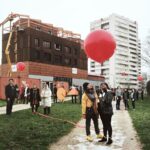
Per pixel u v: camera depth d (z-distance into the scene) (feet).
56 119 49.24
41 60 182.50
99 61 38.81
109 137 28.76
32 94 61.05
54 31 208.23
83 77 223.30
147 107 89.15
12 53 181.06
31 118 49.88
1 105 87.45
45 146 27.02
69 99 136.15
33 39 177.68
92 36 37.40
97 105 30.68
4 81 127.54
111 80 496.23
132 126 42.88
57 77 194.80
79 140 30.86
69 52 209.56
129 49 529.04
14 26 182.91
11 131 35.19
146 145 27.27
